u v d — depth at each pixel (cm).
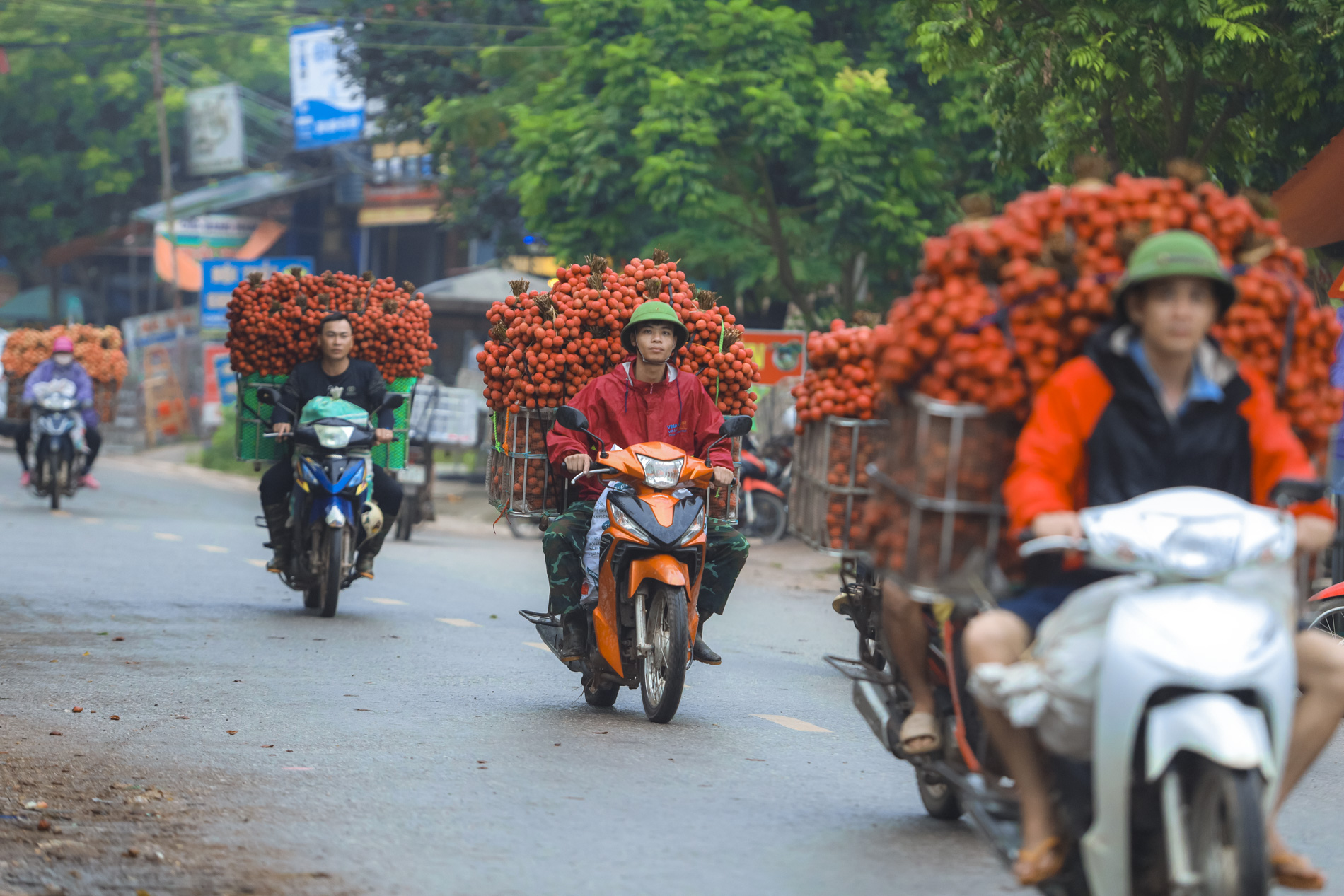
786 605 4272
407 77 9844
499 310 2550
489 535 6612
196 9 14275
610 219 6700
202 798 1820
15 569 4169
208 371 11319
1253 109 4150
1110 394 1215
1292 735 1253
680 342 2530
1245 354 1258
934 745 1597
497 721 2362
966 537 1241
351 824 1722
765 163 6794
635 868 1569
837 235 6388
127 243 15412
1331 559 3269
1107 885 1187
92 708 2356
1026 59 4047
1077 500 1245
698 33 6588
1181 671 1117
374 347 3659
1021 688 1205
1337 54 3756
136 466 10188
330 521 3406
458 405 5994
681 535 2331
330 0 17438
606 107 6744
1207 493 1174
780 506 6159
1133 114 4294
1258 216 1330
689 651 2334
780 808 1859
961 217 6431
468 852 1616
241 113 15300
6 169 15988
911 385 1270
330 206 14812
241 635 3198
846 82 6303
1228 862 1130
